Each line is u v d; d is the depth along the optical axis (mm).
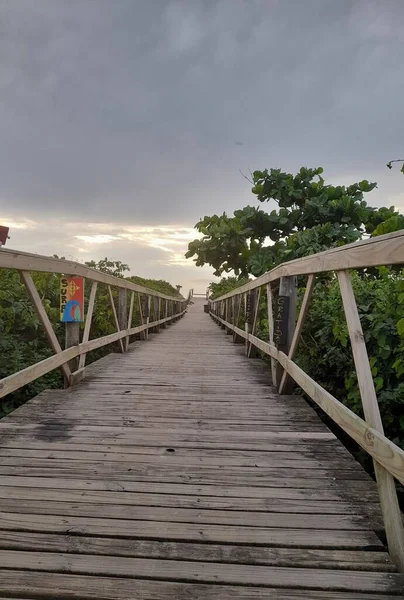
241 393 4164
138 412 3465
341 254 2154
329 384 4293
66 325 4379
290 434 2998
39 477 2266
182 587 1485
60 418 3273
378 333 2881
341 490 2184
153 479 2266
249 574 1554
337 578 1538
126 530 1792
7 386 2746
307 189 9492
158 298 12047
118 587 1477
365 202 9227
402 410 3113
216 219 11047
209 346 8148
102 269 9578
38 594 1437
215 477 2305
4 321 4422
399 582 1521
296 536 1777
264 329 6723
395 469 1549
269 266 8844
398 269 3230
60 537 1745
